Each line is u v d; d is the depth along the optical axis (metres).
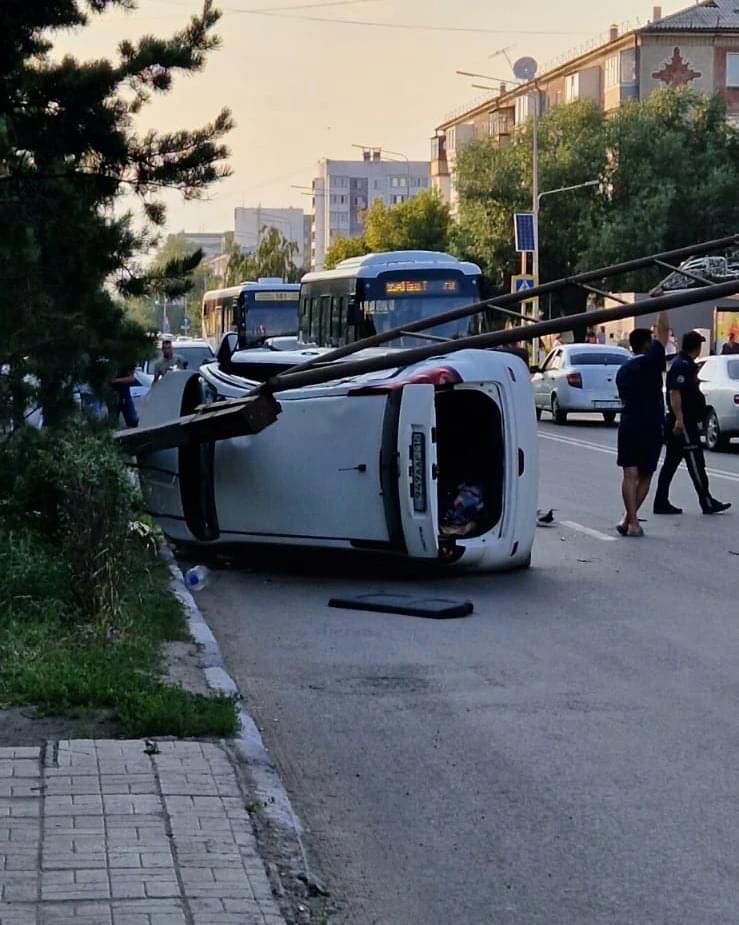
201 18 11.95
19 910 4.62
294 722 7.66
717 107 67.06
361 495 11.66
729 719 7.68
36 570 9.15
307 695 8.25
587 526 15.71
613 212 63.31
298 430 11.95
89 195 12.07
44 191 12.01
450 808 6.24
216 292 49.22
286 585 11.99
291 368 13.28
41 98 11.57
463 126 106.50
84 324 11.98
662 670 8.86
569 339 54.38
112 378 12.62
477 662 9.09
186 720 6.73
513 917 5.05
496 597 11.41
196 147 12.07
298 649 9.48
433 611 10.55
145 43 11.78
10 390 11.77
